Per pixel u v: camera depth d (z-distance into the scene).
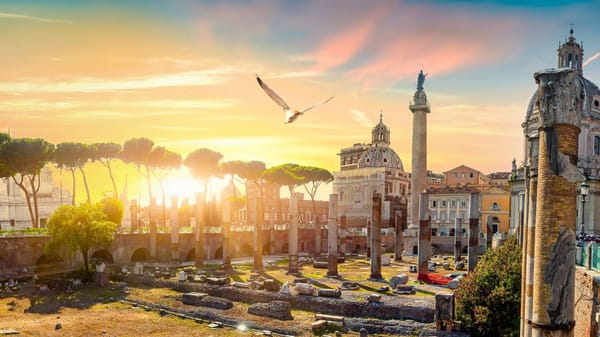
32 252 65.12
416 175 94.31
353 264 81.50
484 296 36.00
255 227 71.81
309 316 45.50
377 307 43.91
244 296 51.91
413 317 42.19
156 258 80.75
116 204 84.19
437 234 130.38
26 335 40.19
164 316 47.50
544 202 19.95
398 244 85.69
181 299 53.12
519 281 34.78
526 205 27.20
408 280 60.12
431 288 53.41
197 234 75.06
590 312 24.44
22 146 78.31
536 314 19.98
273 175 121.94
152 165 104.88
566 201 19.73
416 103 92.62
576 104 19.92
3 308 49.22
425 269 58.72
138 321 45.44
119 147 99.94
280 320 44.53
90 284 60.47
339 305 45.72
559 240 19.62
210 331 42.22
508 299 34.06
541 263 19.88
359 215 163.00
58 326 42.66
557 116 19.73
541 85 20.34
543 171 20.06
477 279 36.91
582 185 45.47
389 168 163.38
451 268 73.00
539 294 19.88
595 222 80.50
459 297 37.62
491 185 131.00
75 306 50.97
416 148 93.62
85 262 62.44
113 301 53.72
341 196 170.12
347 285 53.69
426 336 37.41
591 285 24.55
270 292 51.19
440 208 130.38
